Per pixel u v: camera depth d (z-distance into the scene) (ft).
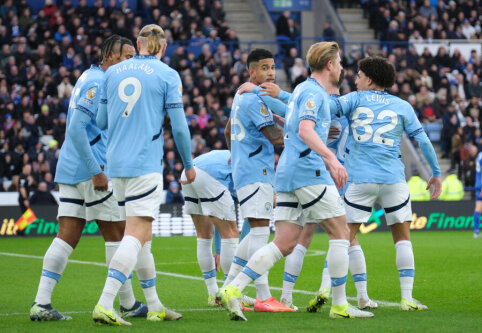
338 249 49.57
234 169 56.34
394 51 205.57
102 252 114.62
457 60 209.05
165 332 44.16
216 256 67.46
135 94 48.39
